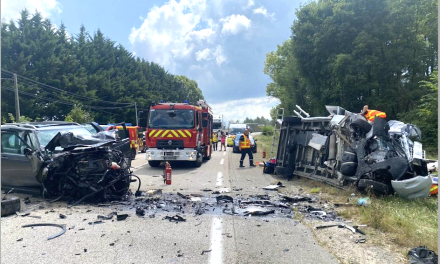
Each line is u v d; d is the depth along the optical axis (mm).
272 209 7496
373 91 27688
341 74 26984
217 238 5582
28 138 8625
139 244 5285
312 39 29766
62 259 4695
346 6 27094
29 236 5645
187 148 15422
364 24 26516
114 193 8578
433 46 27672
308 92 33188
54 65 39906
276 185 10680
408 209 7094
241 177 12656
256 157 21625
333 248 5125
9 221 6484
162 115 15570
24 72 36438
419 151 8680
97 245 5234
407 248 5059
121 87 53562
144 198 8539
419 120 22547
